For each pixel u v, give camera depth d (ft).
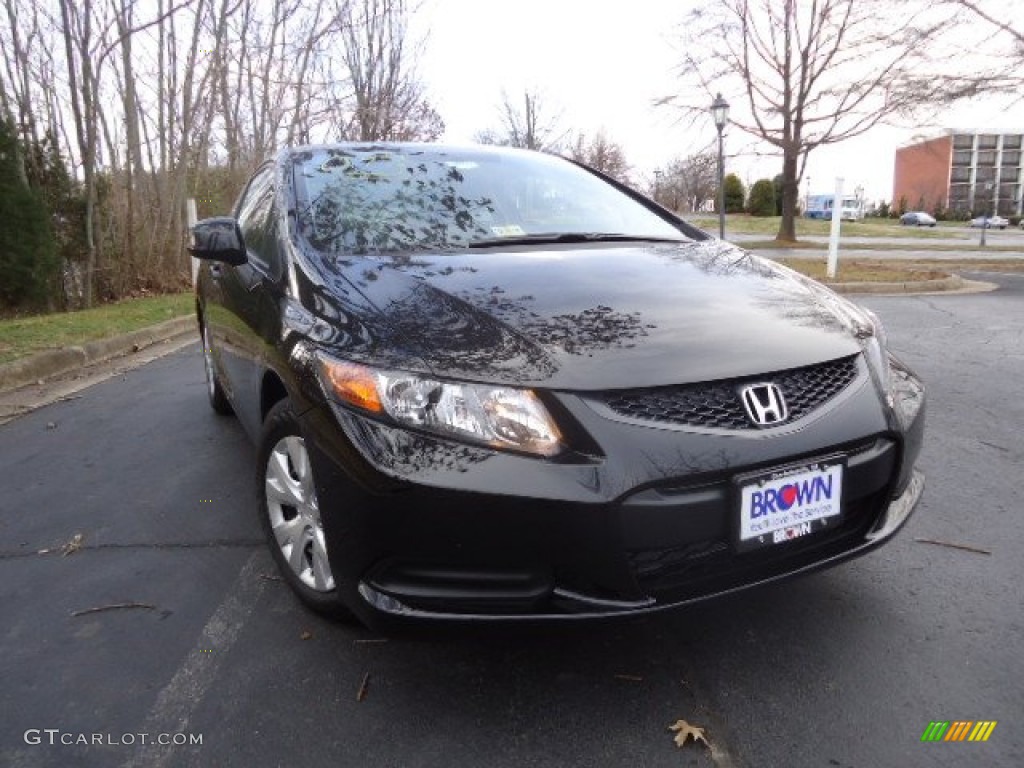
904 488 8.08
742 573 7.13
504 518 6.41
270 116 48.85
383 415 6.78
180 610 9.00
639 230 11.27
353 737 6.82
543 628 6.57
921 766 6.36
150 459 14.28
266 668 7.82
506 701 7.23
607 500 6.36
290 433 8.57
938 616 8.50
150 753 6.70
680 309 7.91
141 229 42.16
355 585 7.03
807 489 7.04
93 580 9.77
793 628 8.32
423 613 6.69
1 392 19.95
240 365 11.38
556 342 7.11
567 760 6.50
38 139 36.17
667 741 6.69
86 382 21.35
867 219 260.21
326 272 8.71
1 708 7.34
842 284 39.86
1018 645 7.96
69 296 37.14
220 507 11.93
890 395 7.85
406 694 7.37
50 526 11.46
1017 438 14.60
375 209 10.37
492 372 6.73
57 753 6.73
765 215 202.28
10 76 34.71
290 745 6.74
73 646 8.34
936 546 10.16
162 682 7.66
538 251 9.68
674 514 6.52
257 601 9.14
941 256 69.87
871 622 8.41
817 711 7.02
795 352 7.41
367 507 6.74
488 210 10.84
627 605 6.57
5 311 33.35
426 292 8.00
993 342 24.61
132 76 38.96
